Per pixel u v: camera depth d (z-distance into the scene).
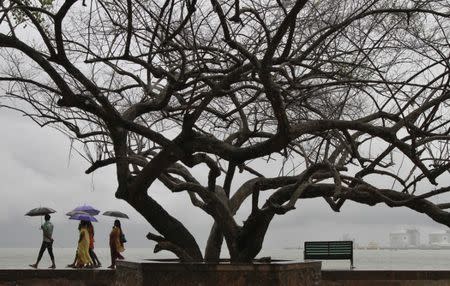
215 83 9.33
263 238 8.87
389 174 8.75
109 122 8.32
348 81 8.26
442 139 8.48
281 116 7.53
